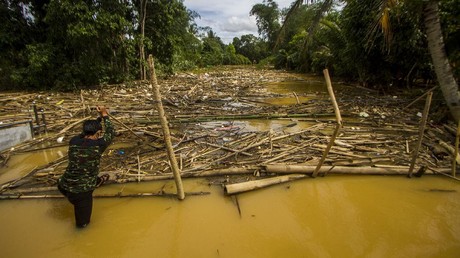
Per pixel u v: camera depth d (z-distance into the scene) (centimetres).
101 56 1530
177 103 1095
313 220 364
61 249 321
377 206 389
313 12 752
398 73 1295
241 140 636
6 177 493
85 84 1540
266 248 317
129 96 1226
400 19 958
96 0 1372
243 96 1295
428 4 531
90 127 354
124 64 1722
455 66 756
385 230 341
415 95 1102
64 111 932
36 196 417
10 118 848
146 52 1941
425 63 1074
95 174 352
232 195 420
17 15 1470
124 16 1549
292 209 388
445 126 665
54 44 1467
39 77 1433
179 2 1930
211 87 1614
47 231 350
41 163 552
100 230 351
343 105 988
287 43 3350
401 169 466
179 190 403
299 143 611
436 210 376
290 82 1966
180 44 2195
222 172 478
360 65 1342
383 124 741
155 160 538
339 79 2002
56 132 740
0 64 1446
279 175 473
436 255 298
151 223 364
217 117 856
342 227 349
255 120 853
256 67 4194
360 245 317
